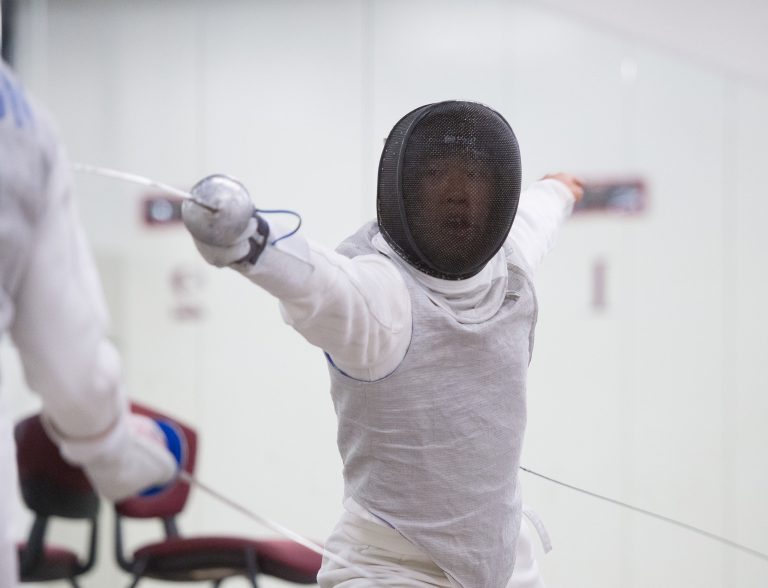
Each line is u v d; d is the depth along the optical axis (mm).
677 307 8461
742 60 8328
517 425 3639
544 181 4758
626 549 8133
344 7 9344
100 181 9828
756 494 8273
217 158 9641
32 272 2252
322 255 2963
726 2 8359
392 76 9203
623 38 8562
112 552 9023
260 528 9359
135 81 9836
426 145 3396
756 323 8328
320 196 9391
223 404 9539
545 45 8750
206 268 9625
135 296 9750
